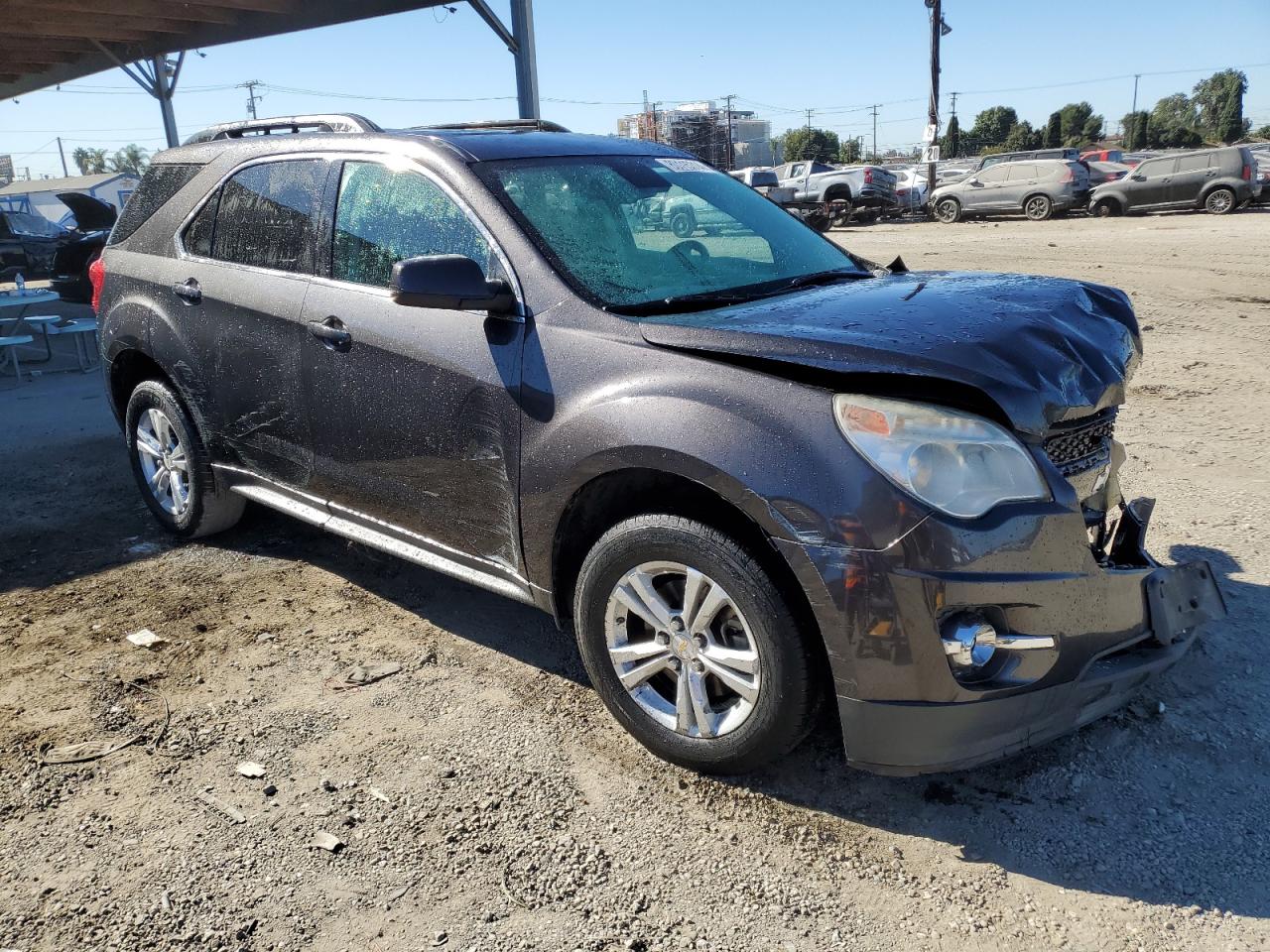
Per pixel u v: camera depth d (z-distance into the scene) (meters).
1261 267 12.58
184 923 2.38
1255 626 3.59
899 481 2.40
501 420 3.10
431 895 2.46
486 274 3.25
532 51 9.45
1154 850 2.54
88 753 3.08
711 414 2.62
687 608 2.77
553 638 3.79
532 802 2.80
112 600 4.21
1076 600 2.51
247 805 2.81
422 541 3.56
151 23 12.46
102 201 18.22
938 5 32.94
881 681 2.46
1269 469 5.20
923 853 2.57
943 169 45.28
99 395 8.59
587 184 3.57
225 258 4.25
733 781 2.88
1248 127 122.50
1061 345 2.72
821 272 3.63
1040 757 2.94
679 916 2.38
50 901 2.46
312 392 3.76
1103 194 24.73
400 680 3.49
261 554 4.69
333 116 4.16
